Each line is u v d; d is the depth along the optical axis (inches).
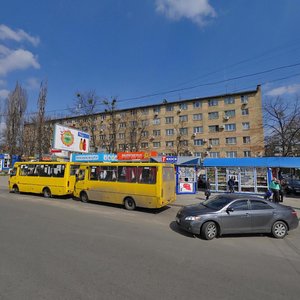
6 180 1175.6
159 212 498.0
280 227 331.3
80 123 1903.3
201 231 309.9
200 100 2110.0
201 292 159.9
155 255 231.6
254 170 769.6
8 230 295.9
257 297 156.6
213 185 818.2
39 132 1487.5
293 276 196.1
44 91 1483.8
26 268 186.7
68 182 620.4
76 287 158.7
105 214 442.9
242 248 275.6
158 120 2257.6
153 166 487.8
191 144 2102.6
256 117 1904.5
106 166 549.3
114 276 178.7
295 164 732.7
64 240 264.4
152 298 148.2
